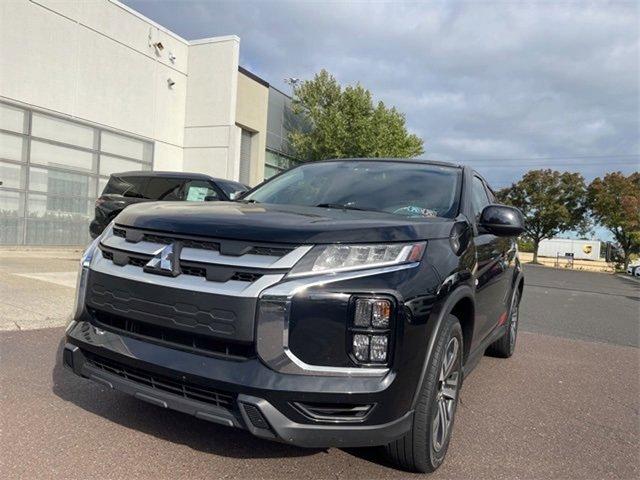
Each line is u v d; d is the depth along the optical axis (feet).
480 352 13.67
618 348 23.36
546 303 41.42
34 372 14.01
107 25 53.98
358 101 91.40
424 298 8.77
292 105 91.97
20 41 45.37
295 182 14.24
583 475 10.36
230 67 64.75
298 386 7.93
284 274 8.20
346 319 8.19
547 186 167.73
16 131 45.73
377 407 8.14
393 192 12.85
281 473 9.45
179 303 8.64
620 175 157.38
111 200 33.86
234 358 8.28
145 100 59.98
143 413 11.69
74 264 37.24
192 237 8.85
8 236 45.68
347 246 8.48
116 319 9.61
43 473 8.96
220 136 65.26
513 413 13.73
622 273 153.38
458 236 10.66
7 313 19.69
